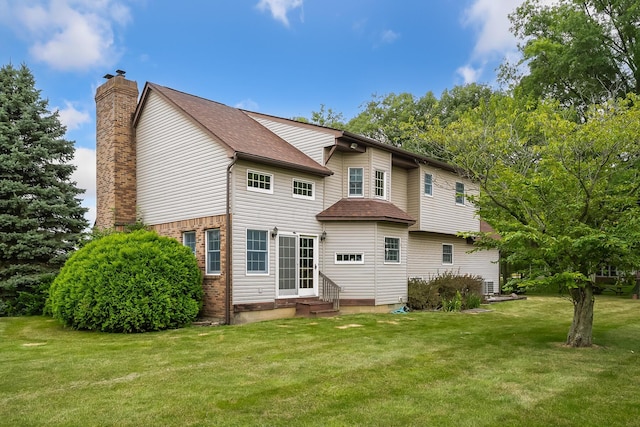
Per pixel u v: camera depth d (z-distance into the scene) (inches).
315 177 604.7
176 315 460.1
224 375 269.4
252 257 520.4
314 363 301.3
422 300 655.1
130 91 655.1
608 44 1006.4
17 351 342.0
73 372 276.8
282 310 544.1
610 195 377.7
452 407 215.5
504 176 400.2
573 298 383.9
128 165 642.8
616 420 201.5
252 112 703.1
